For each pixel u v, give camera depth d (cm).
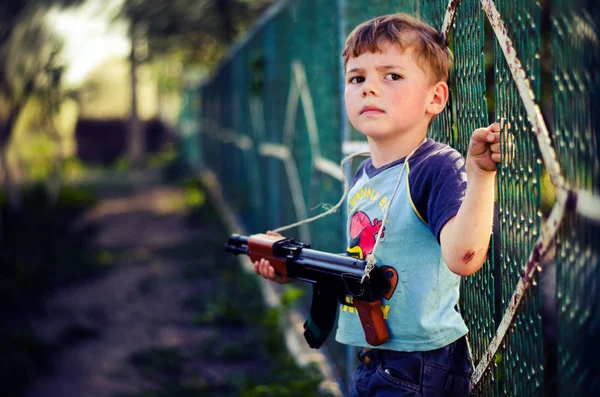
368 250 187
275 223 689
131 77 2850
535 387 166
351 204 199
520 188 169
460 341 189
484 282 196
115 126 2928
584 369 133
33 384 526
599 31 123
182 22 1573
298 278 206
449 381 182
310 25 473
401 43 178
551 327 202
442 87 186
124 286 834
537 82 155
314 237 473
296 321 572
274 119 684
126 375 538
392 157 188
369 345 189
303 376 413
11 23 1126
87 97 1471
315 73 459
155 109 3394
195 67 2306
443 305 183
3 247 971
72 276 875
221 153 1341
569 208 138
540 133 150
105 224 1353
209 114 1650
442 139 226
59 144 1647
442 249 161
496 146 148
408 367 183
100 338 639
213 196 1385
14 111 1272
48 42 1202
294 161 569
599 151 125
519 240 172
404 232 179
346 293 191
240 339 596
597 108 125
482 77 190
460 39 207
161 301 750
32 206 1375
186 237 1131
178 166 2273
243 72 931
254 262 218
